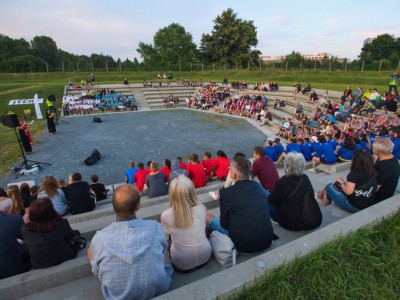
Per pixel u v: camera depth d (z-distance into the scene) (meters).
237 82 36.03
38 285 3.01
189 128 20.14
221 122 22.41
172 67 58.62
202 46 64.31
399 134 8.19
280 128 17.48
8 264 3.42
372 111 17.05
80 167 12.24
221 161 8.40
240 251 3.12
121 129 19.89
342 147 8.91
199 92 35.50
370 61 46.78
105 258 2.14
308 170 8.05
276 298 2.27
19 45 89.75
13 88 36.38
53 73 47.75
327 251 2.69
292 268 2.50
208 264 3.11
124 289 2.15
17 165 12.11
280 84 37.59
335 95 25.34
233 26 59.78
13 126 11.16
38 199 3.19
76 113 27.11
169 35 72.69
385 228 3.19
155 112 27.89
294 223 3.62
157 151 14.48
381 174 4.09
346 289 2.45
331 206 4.62
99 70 56.81
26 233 3.06
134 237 2.20
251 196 3.12
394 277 2.60
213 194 5.51
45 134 18.39
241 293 2.21
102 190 7.80
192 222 2.83
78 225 5.01
